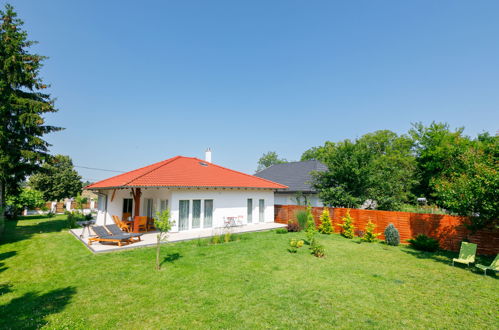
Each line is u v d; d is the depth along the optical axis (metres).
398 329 5.27
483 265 9.88
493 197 9.16
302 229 18.98
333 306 6.28
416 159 36.34
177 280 7.95
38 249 12.08
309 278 8.28
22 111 15.77
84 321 5.48
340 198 18.19
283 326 5.33
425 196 33.22
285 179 28.59
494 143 10.82
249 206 21.22
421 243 13.02
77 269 9.03
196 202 17.23
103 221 22.08
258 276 8.38
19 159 16.11
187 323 5.45
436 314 5.95
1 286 7.52
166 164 19.53
